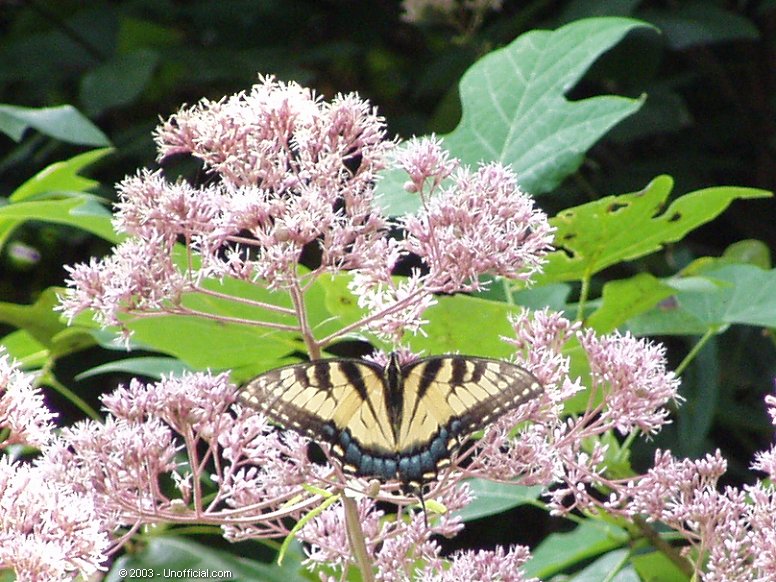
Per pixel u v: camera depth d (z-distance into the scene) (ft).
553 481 2.55
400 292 2.53
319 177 2.52
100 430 2.52
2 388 2.43
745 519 2.57
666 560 2.96
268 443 2.55
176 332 2.87
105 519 2.48
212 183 2.67
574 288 3.54
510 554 2.58
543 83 3.04
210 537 3.11
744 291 3.08
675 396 2.57
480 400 2.49
